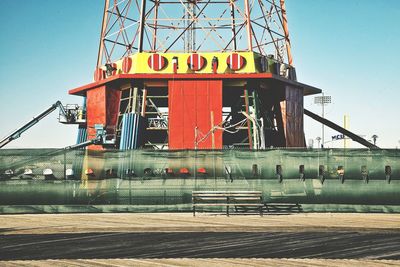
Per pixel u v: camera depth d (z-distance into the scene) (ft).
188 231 51.06
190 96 176.65
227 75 176.96
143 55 182.50
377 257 35.78
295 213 71.36
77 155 72.74
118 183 72.79
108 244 42.09
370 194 71.56
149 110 201.67
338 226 54.34
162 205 72.54
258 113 182.80
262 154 73.10
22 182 71.26
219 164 73.15
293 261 34.09
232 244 42.14
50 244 42.06
